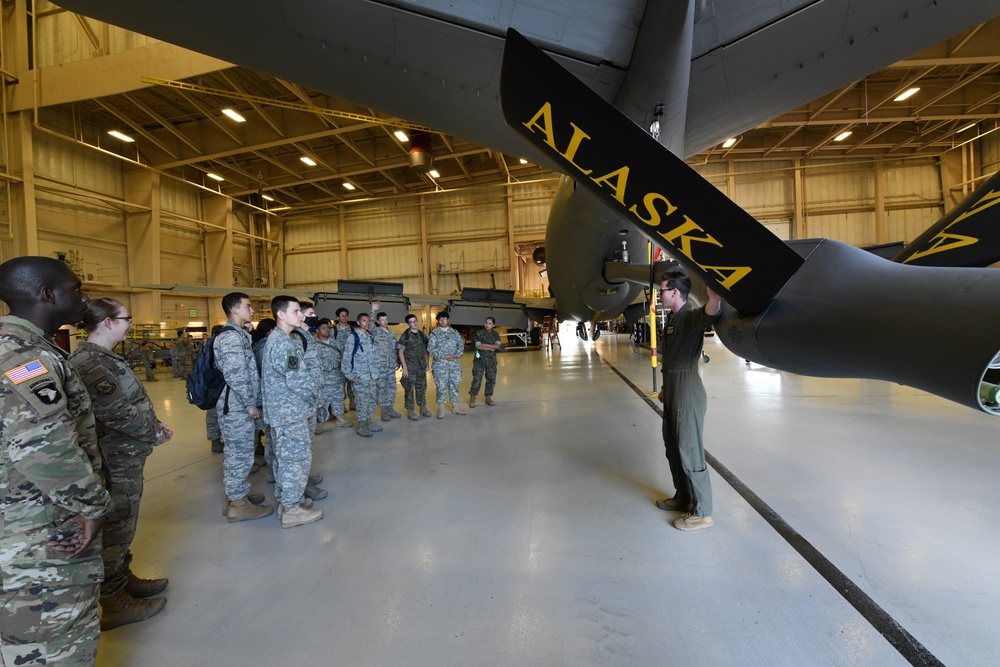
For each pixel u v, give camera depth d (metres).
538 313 13.41
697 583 1.79
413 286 21.12
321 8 2.40
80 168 13.20
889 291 0.87
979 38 11.17
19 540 1.06
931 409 4.59
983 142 16.20
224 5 2.42
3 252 11.29
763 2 2.35
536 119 0.99
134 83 10.84
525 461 3.44
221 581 1.96
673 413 2.28
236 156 16.05
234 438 2.58
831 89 2.80
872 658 1.36
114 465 1.72
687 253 1.12
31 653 1.08
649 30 2.31
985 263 1.12
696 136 3.31
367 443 4.15
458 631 1.57
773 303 1.12
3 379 1.05
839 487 2.66
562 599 1.73
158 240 14.88
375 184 20.23
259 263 21.00
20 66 11.23
